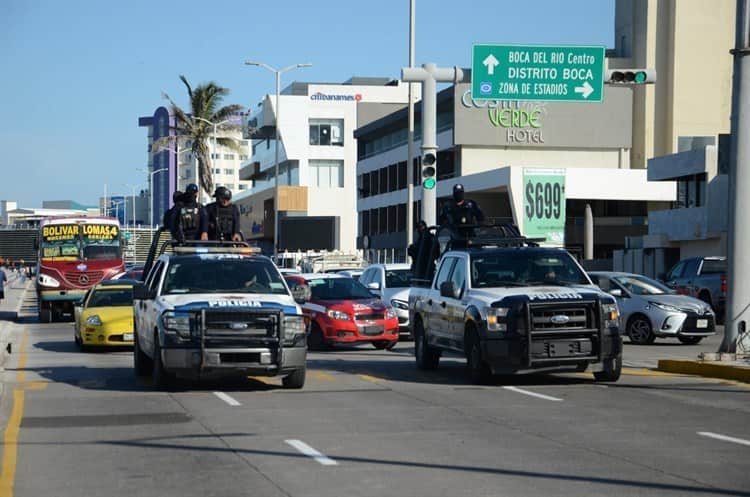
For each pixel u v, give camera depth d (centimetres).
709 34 9788
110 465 1320
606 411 1775
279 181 15250
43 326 5128
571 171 8538
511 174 8250
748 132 2397
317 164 14412
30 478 1241
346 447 1426
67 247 5516
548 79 3759
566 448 1402
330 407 1861
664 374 2412
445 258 2502
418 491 1134
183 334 2047
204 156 11444
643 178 8662
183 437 1531
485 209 9481
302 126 14362
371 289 3981
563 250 2383
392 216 11519
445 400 1955
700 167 6444
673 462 1291
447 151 10212
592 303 2134
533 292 2183
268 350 2055
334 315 3284
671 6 9800
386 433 1548
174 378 2158
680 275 4775
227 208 2714
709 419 1667
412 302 2689
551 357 2114
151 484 1198
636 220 9650
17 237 15388
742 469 1244
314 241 9250
